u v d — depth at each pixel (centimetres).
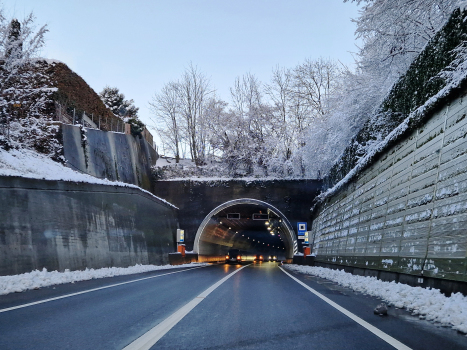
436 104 1041
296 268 2541
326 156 3025
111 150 3219
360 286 1034
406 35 1752
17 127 2269
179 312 634
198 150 5809
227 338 451
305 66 4525
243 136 5062
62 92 2703
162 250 3141
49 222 1598
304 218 3684
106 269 1769
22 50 2108
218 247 5738
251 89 5578
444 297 704
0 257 1294
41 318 580
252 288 1062
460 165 853
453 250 793
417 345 421
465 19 1052
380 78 2248
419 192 1062
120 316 596
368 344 426
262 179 3806
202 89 6056
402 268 1028
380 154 1560
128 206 2539
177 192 3878
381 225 1364
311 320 568
